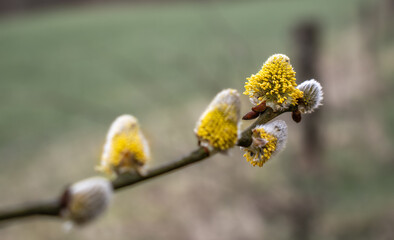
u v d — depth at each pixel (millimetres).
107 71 18141
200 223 8602
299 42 8133
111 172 1244
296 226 7391
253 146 1215
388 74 12266
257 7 31812
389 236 7211
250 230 7785
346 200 8062
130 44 23219
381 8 15500
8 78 18719
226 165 7996
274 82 1221
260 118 1242
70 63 20531
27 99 15461
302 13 27031
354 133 9812
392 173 8695
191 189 9344
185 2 40031
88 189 945
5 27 33188
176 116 11531
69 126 12898
